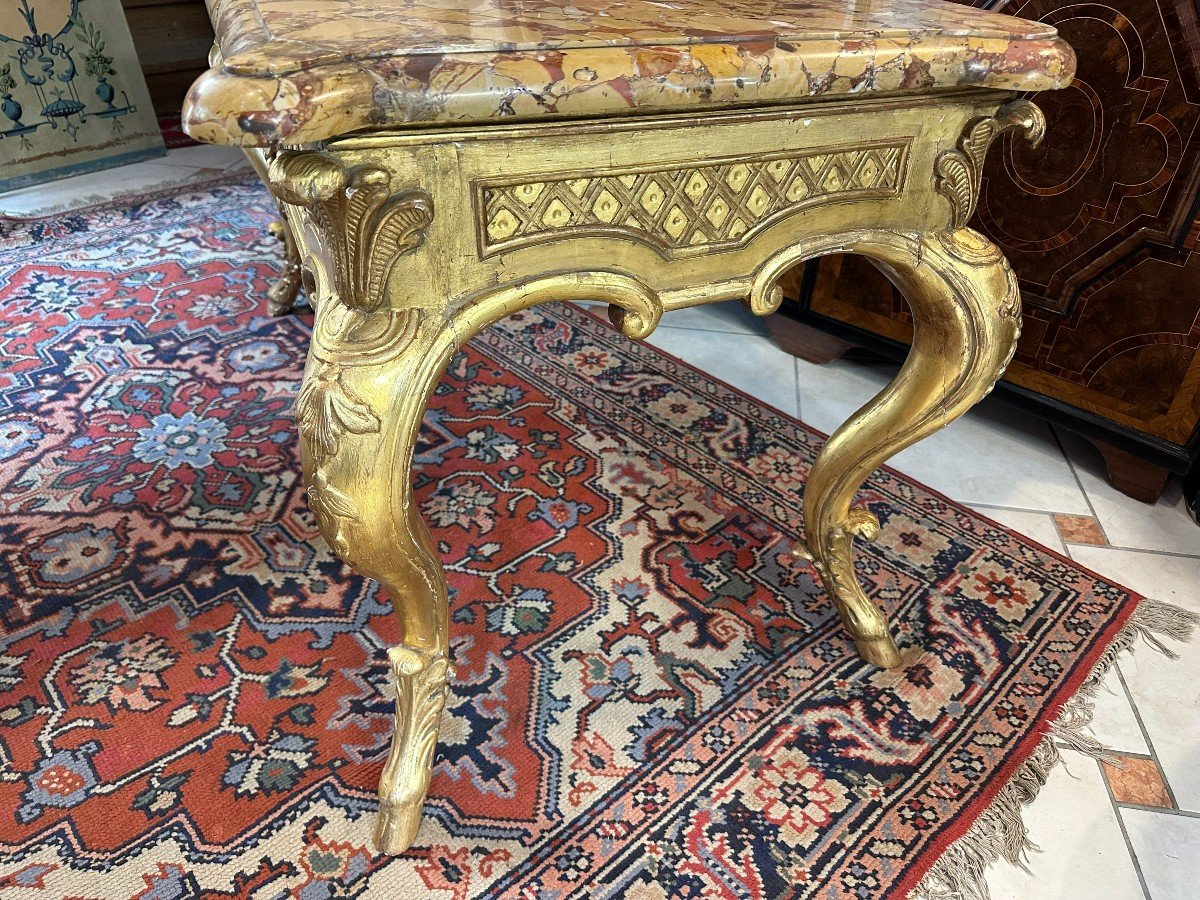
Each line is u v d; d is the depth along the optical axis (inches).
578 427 58.9
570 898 31.3
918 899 31.9
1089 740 38.3
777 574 47.0
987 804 35.4
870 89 24.0
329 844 32.9
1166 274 48.6
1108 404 53.9
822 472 38.6
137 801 34.1
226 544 47.9
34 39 95.3
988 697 40.2
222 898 30.9
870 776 36.3
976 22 27.2
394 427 24.0
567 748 37.1
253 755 36.2
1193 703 40.4
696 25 24.0
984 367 33.3
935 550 49.3
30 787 34.5
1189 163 45.5
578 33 22.0
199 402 60.1
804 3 29.3
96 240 83.7
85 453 54.7
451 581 45.6
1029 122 28.0
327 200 20.0
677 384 64.6
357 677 40.1
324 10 24.5
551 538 48.9
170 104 119.1
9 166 96.3
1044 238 53.2
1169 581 48.1
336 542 25.9
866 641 41.0
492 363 66.1
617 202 24.0
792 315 67.7
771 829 34.1
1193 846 34.4
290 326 70.1
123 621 42.6
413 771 32.4
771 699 39.7
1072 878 33.0
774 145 25.2
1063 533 51.7
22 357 64.4
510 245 23.3
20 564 45.8
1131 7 44.9
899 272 31.2
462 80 19.3
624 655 41.7
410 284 22.8
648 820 34.2
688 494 52.9
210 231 86.7
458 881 31.8
